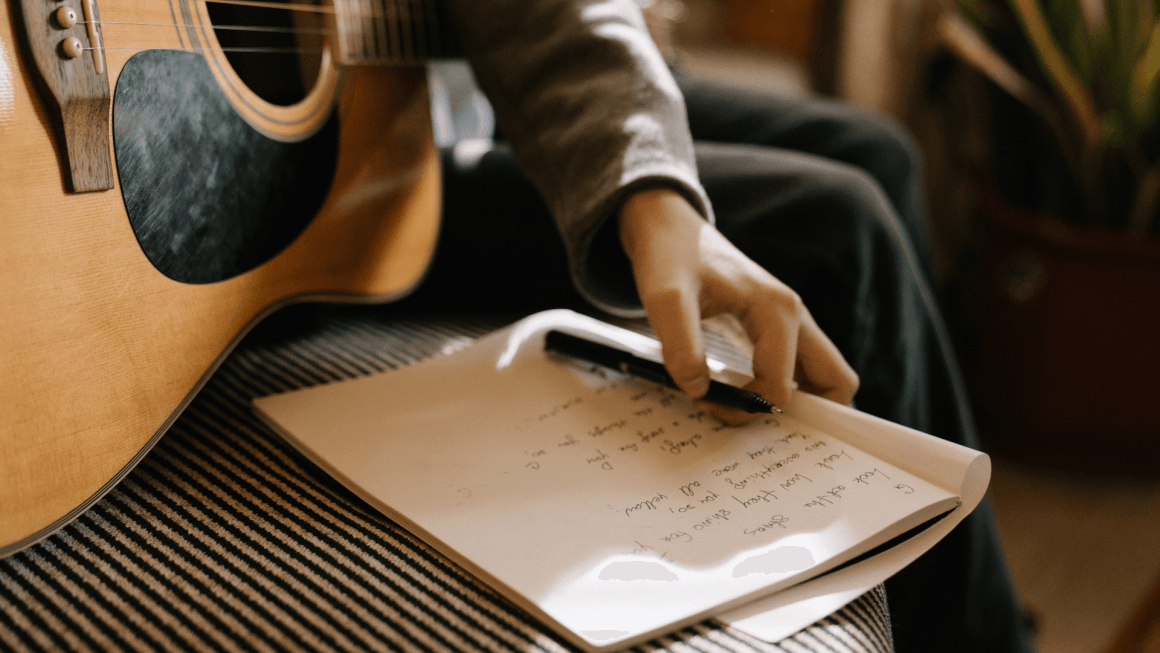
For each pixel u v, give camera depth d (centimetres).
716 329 48
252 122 43
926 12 151
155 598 28
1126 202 117
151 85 35
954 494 32
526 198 61
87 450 31
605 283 48
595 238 46
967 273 139
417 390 42
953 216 159
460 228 62
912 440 34
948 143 152
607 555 29
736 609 28
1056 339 117
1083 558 107
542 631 27
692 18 160
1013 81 119
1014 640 52
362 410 40
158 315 35
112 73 33
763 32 158
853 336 50
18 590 28
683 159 44
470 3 54
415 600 28
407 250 56
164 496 34
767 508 32
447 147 69
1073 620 96
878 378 49
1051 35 115
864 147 83
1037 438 125
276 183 45
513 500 33
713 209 57
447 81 80
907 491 33
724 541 30
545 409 40
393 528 32
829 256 52
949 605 50
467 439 37
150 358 35
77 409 30
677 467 35
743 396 36
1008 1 114
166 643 26
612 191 43
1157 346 113
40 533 28
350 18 51
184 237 37
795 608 28
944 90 146
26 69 29
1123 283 111
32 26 28
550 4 51
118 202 33
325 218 49
